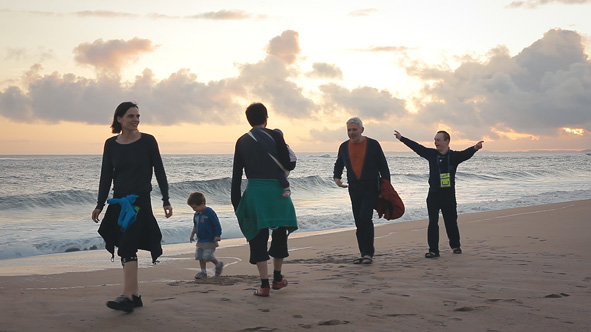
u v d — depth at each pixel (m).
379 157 6.94
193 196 6.71
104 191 4.18
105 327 3.65
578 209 15.19
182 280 6.42
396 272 6.00
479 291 4.75
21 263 9.05
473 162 92.88
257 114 4.73
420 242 9.71
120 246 4.10
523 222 12.22
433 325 3.64
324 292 4.79
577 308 4.09
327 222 15.66
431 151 7.59
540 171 48.19
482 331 3.50
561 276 5.52
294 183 29.78
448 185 7.42
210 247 6.73
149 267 7.78
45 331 3.55
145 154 4.17
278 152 4.59
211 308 4.16
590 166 70.38
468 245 8.61
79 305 4.34
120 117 4.17
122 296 4.01
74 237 12.76
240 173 4.68
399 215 6.88
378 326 3.63
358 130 6.92
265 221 4.46
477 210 18.09
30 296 4.99
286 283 5.01
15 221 16.84
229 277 6.21
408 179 38.19
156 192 24.69
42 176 43.34
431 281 5.32
